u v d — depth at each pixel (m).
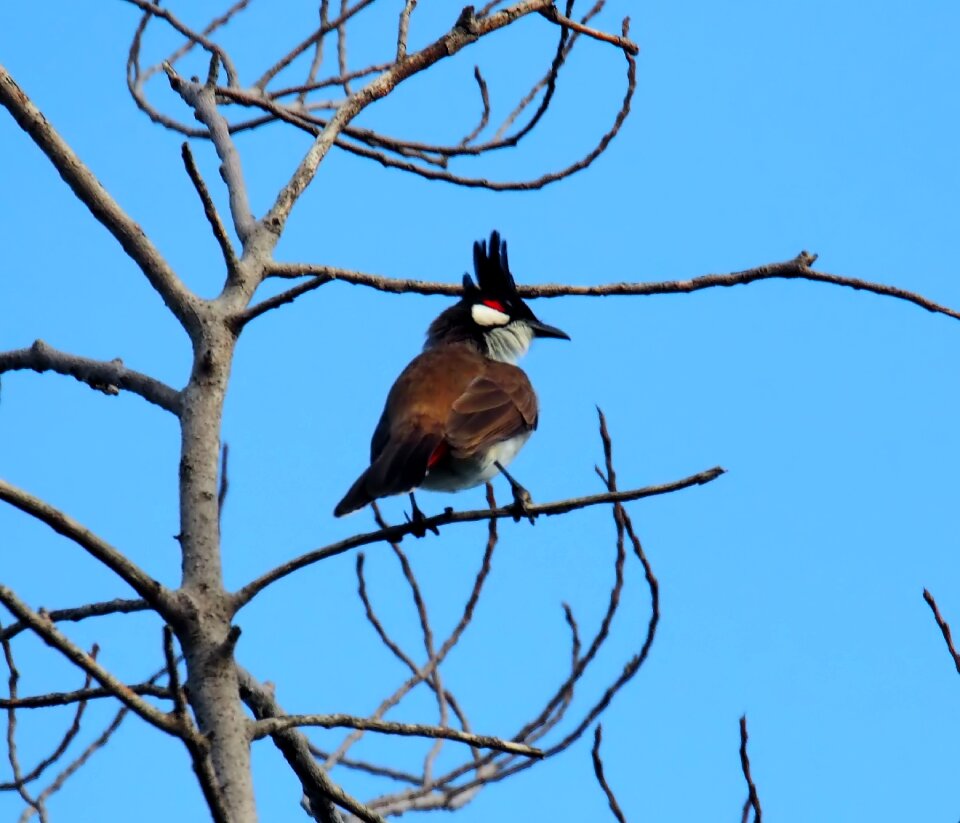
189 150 8.55
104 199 9.27
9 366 10.55
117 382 9.73
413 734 7.47
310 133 12.56
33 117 9.43
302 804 9.90
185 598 7.53
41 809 9.96
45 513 7.00
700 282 11.29
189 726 6.32
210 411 8.51
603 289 11.38
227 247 9.09
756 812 8.94
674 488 8.38
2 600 6.12
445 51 10.62
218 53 11.63
